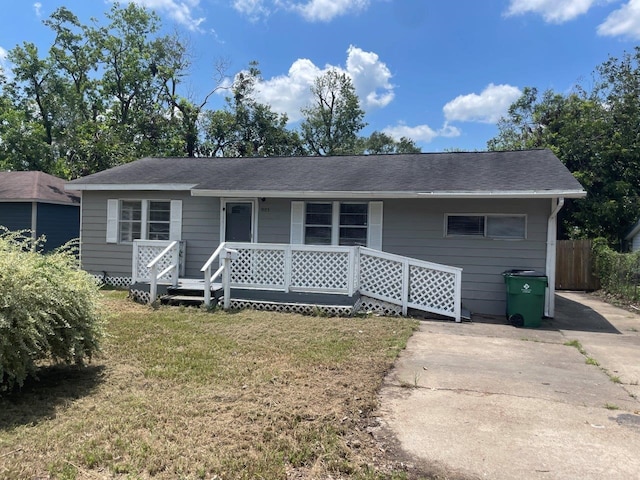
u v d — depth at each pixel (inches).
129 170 513.7
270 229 429.1
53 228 668.7
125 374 181.8
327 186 394.9
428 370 197.6
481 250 374.9
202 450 118.6
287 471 110.7
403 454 120.2
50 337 165.9
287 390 165.3
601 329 310.7
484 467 113.7
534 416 146.8
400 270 337.1
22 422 135.5
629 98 727.7
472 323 320.8
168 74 1113.4
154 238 464.4
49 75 1085.1
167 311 323.3
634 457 119.3
